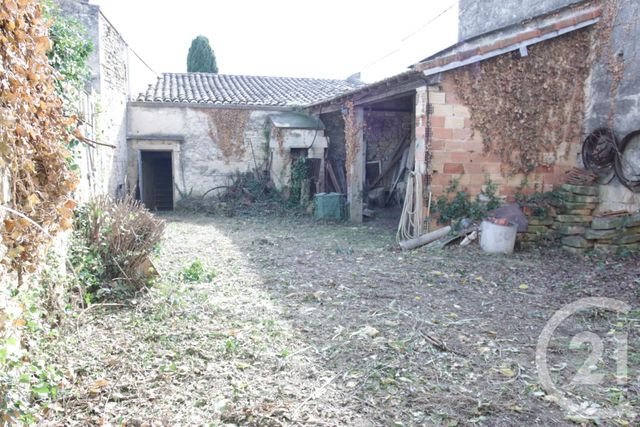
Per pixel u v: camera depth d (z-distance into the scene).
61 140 3.85
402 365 3.48
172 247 7.84
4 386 2.49
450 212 7.83
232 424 2.73
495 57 7.72
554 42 7.85
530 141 7.95
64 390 3.01
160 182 16.41
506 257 7.02
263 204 13.15
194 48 23.59
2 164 2.58
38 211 3.26
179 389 3.09
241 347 3.73
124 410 2.84
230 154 13.92
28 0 2.91
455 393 3.09
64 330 3.87
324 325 4.27
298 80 18.00
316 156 13.62
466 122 7.77
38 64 3.17
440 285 5.61
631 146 7.18
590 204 7.66
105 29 10.14
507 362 3.54
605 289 5.42
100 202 5.68
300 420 2.77
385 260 6.89
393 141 14.20
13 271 3.03
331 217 11.55
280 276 5.95
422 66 7.36
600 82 7.74
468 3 11.05
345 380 3.26
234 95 14.82
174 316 4.39
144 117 13.34
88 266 4.94
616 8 7.40
